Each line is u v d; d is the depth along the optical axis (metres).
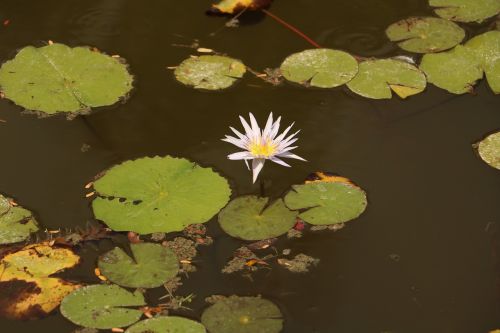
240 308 3.74
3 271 3.89
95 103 4.91
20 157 4.57
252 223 4.16
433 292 3.91
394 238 4.17
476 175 4.55
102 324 3.62
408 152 4.69
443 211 4.34
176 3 5.84
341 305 3.82
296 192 4.34
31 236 4.09
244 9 5.75
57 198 4.32
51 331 3.61
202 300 3.78
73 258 3.97
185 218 4.12
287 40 5.52
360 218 4.27
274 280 3.91
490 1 5.91
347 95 5.06
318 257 4.04
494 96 5.08
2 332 3.61
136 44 5.43
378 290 3.91
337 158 4.62
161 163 4.44
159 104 4.96
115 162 4.55
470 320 3.79
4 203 4.27
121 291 3.79
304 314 3.76
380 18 5.76
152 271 3.89
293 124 4.80
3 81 5.02
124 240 4.06
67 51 5.24
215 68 5.23
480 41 5.47
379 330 3.72
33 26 5.57
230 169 4.52
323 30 5.63
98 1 5.86
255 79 5.17
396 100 5.04
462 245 4.16
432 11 5.84
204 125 4.82
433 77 5.21
